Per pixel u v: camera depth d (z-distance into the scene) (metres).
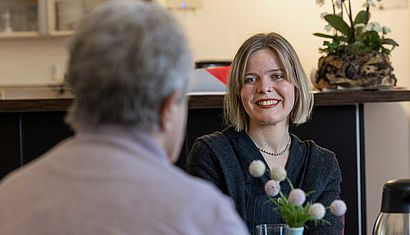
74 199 1.12
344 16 4.18
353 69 3.45
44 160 1.21
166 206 1.11
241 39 4.36
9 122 3.42
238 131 2.52
